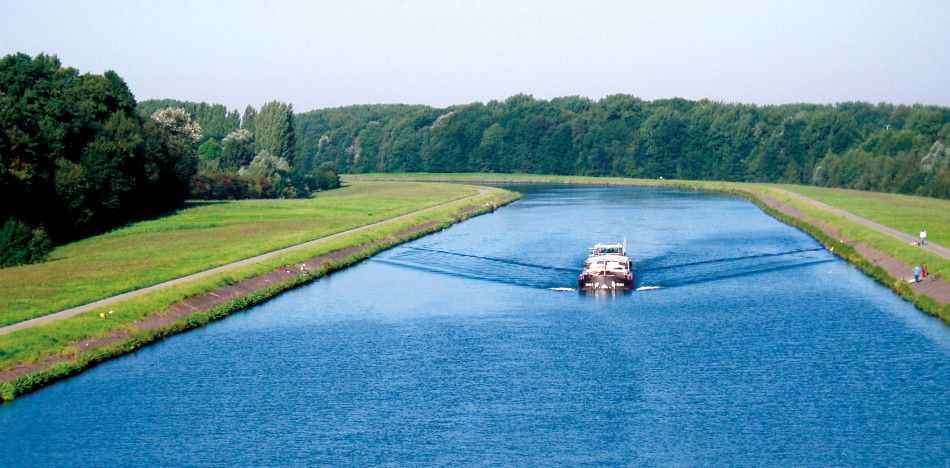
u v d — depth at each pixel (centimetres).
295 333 9656
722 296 11388
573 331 9694
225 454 6456
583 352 8862
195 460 6356
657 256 14500
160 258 13225
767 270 13238
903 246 13650
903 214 19688
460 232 18312
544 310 10706
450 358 8694
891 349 8800
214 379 8062
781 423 6938
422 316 10412
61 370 8075
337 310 10769
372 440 6694
